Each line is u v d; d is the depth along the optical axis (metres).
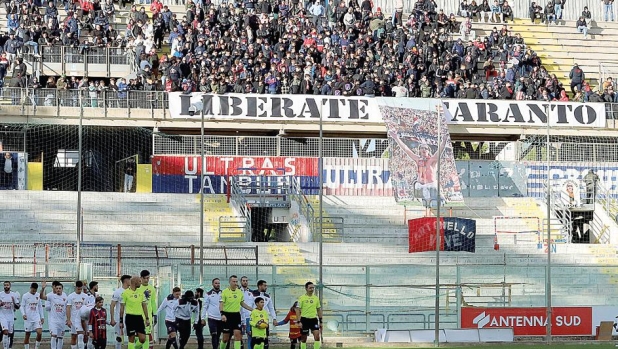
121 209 88.38
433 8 110.75
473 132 98.31
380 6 113.44
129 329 54.25
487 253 87.94
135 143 94.94
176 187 92.75
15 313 64.88
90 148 94.44
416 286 70.06
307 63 99.88
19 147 92.94
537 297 79.25
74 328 58.12
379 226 91.25
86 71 99.62
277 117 95.38
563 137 100.75
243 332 58.97
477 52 106.12
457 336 68.00
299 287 77.56
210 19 103.44
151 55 100.19
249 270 78.12
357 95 97.62
